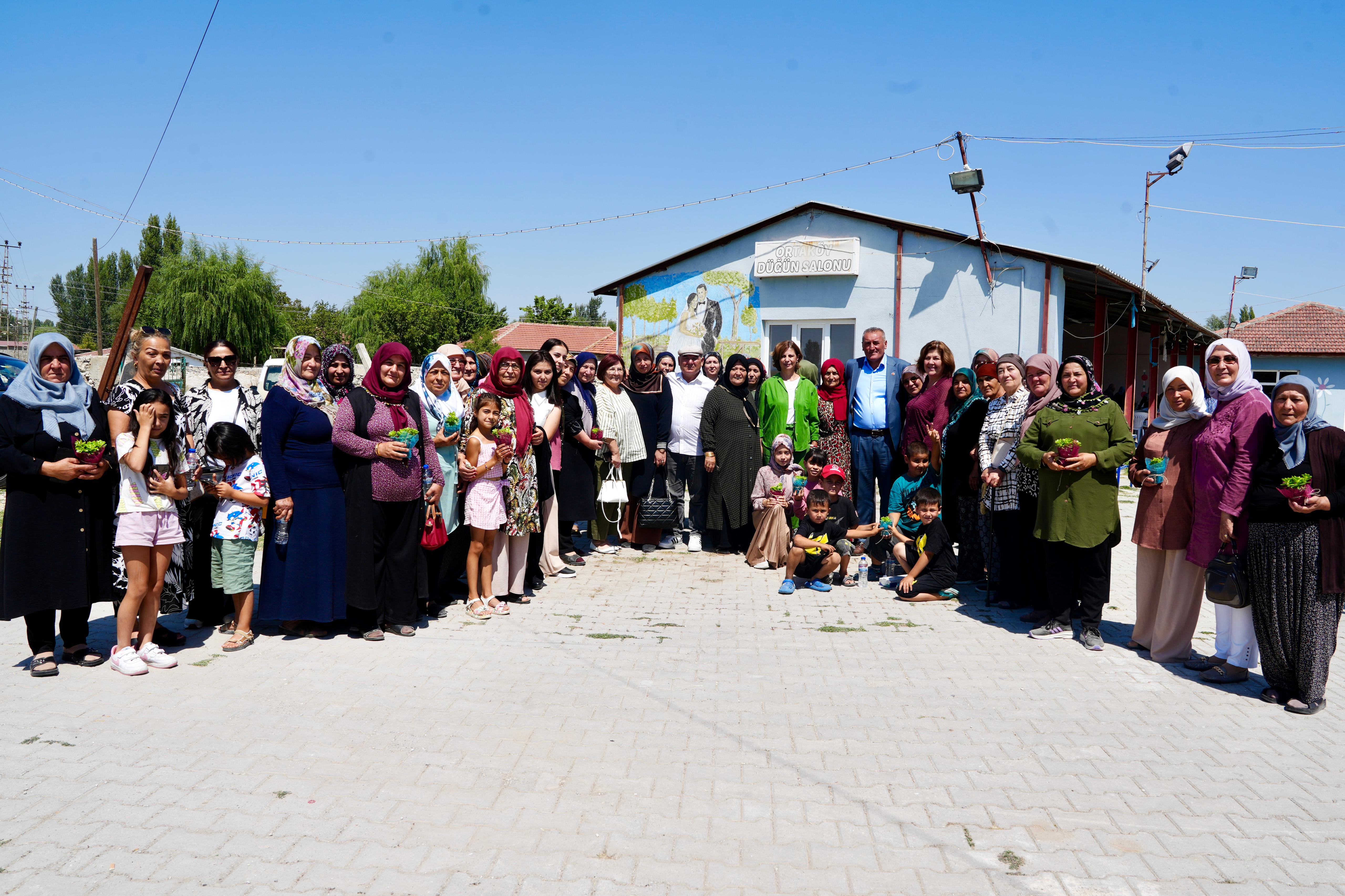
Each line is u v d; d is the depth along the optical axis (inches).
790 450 331.0
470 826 137.0
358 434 227.9
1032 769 160.2
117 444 199.0
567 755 163.2
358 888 119.9
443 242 2165.4
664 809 143.3
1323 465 185.3
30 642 205.5
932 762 162.6
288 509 223.3
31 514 195.0
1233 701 197.3
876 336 346.3
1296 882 124.7
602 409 339.0
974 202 543.2
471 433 256.5
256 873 123.2
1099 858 130.1
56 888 119.0
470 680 203.6
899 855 130.1
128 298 438.6
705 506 364.5
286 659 217.6
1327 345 1180.5
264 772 154.8
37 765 156.3
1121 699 197.8
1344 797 150.9
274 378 302.4
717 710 186.5
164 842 131.3
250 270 1736.0
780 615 266.2
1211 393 213.3
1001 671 215.8
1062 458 228.7
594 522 365.7
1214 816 143.3
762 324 625.0
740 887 121.6
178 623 251.4
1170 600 222.2
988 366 281.0
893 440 342.0
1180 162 877.8
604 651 227.0
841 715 185.2
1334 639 190.1
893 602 283.7
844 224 595.5
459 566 279.1
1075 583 246.4
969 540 299.9
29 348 198.7
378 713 182.4
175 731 172.1
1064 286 554.3
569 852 129.8
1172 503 220.4
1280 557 191.0
